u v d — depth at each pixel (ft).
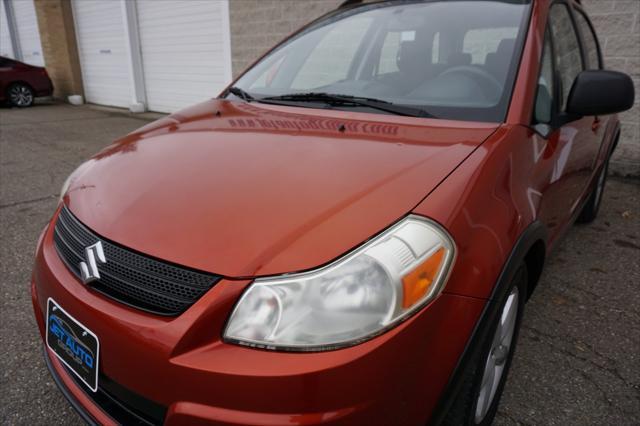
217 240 3.99
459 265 3.98
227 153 5.35
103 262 4.31
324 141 5.42
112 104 39.37
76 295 4.40
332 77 7.66
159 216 4.39
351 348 3.51
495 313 4.26
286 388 3.44
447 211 4.10
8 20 49.80
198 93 30.48
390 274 3.67
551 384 6.30
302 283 3.63
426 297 3.74
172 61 31.50
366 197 4.18
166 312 3.89
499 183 4.72
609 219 12.14
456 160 4.70
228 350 3.61
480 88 6.15
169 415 3.74
